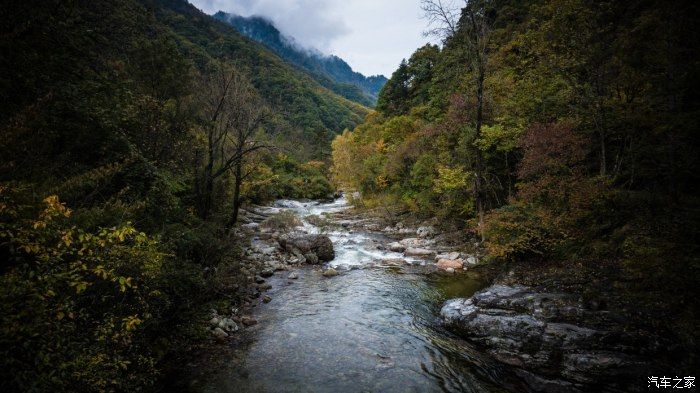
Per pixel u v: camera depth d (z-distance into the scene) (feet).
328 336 29.22
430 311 35.19
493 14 84.94
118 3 55.62
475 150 60.95
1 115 20.89
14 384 12.04
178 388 21.35
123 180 31.86
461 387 22.27
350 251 62.59
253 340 28.19
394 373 23.67
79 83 32.01
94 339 16.98
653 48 28.22
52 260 13.84
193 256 35.35
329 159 214.07
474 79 58.70
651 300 22.36
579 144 41.04
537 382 22.99
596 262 32.12
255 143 51.80
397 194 103.96
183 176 46.21
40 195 17.58
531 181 45.62
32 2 25.17
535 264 39.42
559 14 44.86
